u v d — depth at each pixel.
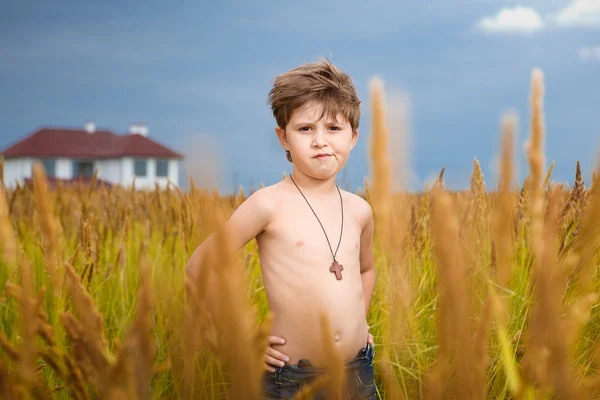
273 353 1.58
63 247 2.24
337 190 1.83
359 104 1.76
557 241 1.23
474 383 0.50
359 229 1.79
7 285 0.60
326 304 1.58
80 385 0.67
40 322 0.65
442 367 0.50
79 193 4.06
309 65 1.71
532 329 0.50
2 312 1.94
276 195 1.70
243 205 1.70
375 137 0.49
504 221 0.61
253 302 1.92
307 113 1.63
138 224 3.67
